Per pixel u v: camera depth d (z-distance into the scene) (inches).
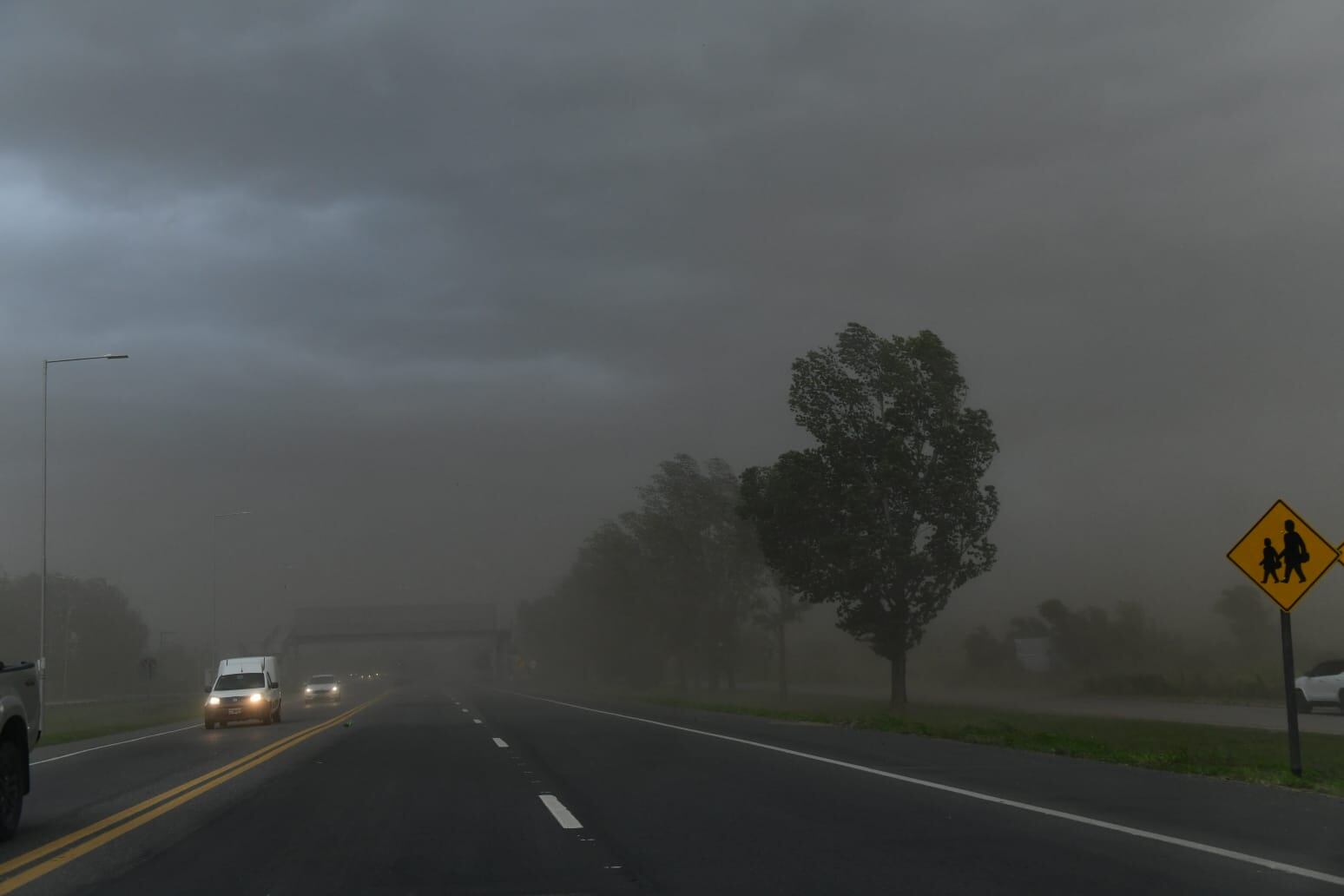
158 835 441.4
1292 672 572.7
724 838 403.9
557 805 504.7
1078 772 618.2
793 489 1809.8
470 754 800.3
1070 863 345.1
